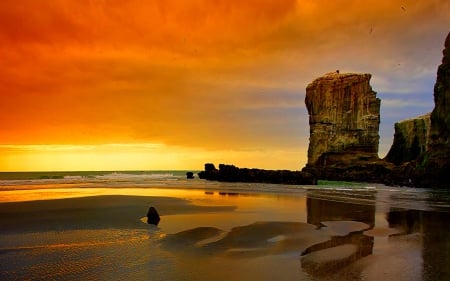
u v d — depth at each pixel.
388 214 25.03
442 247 15.16
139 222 19.75
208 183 67.25
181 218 21.58
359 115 84.81
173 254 13.51
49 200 28.58
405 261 12.97
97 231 17.25
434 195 41.59
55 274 11.18
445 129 57.16
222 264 12.38
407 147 86.75
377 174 73.44
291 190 48.91
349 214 24.81
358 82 85.44
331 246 15.19
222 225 19.39
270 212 25.05
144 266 12.03
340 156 83.88
